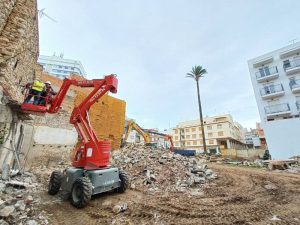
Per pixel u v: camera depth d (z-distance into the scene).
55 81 19.36
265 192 7.36
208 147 59.97
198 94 31.28
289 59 30.28
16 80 8.61
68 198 6.31
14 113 8.21
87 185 5.56
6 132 7.84
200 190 7.79
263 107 31.61
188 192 7.43
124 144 22.17
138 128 24.75
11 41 7.30
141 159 13.38
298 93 28.45
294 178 10.00
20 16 7.67
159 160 12.52
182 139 68.88
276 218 4.70
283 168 14.15
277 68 31.23
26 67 10.16
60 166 13.23
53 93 7.90
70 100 17.34
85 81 7.36
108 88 6.88
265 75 32.16
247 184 8.86
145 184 8.59
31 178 8.49
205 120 65.75
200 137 63.50
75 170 6.35
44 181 8.60
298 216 4.86
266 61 32.62
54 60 81.06
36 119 12.79
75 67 81.88
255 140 53.31
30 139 11.02
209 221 4.55
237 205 5.79
